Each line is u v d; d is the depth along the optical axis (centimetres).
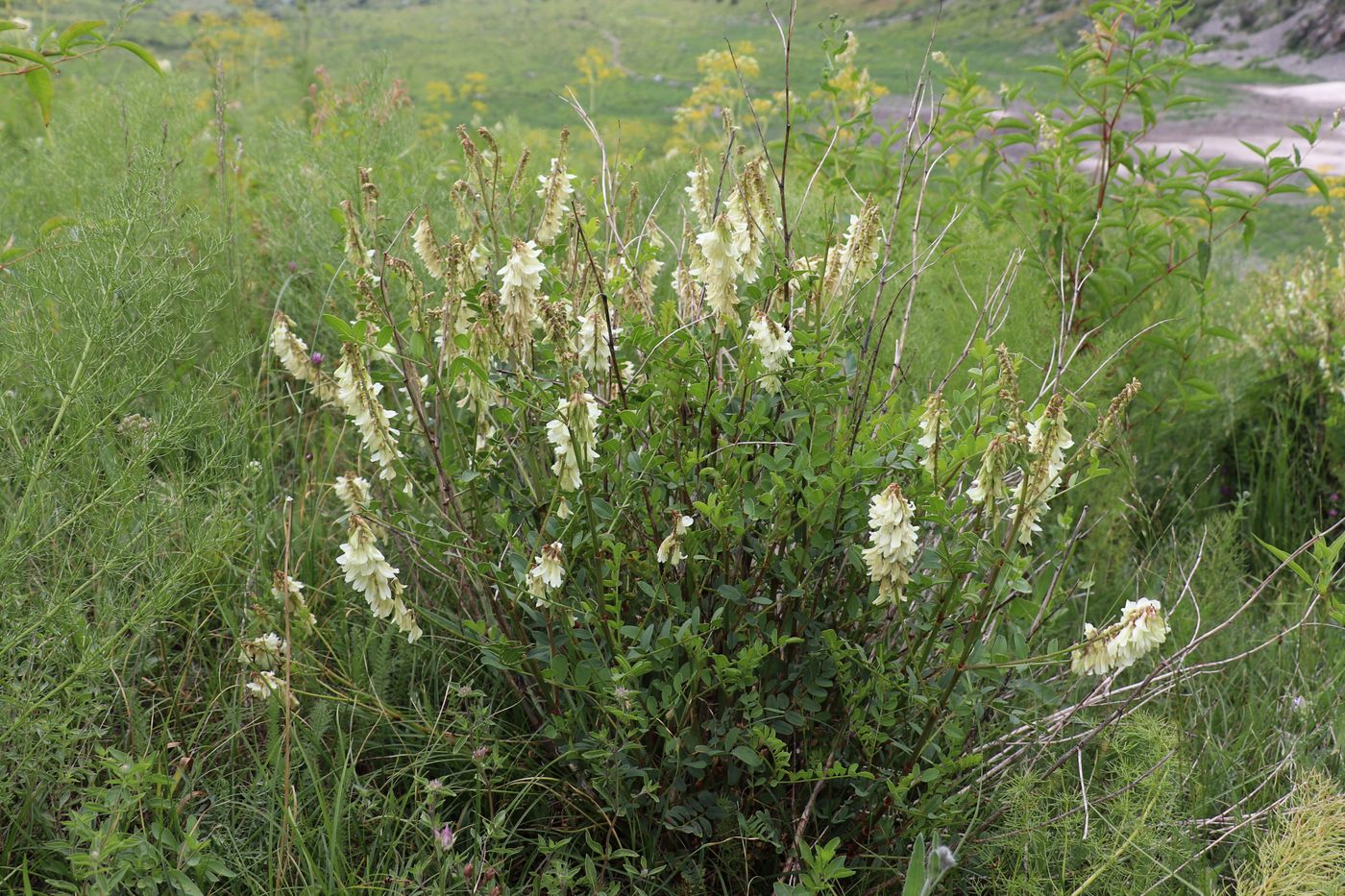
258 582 253
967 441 204
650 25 3039
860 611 225
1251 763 268
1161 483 390
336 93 491
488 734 223
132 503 225
